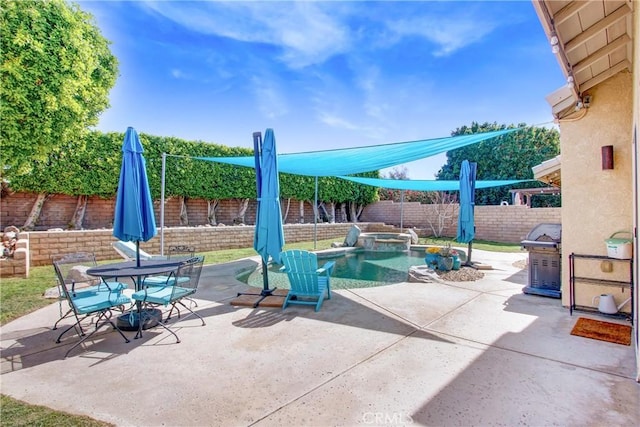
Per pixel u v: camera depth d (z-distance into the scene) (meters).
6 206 11.47
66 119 7.91
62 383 3.07
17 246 8.32
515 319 4.77
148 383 3.07
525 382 3.02
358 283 8.48
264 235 5.98
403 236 15.12
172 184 14.56
